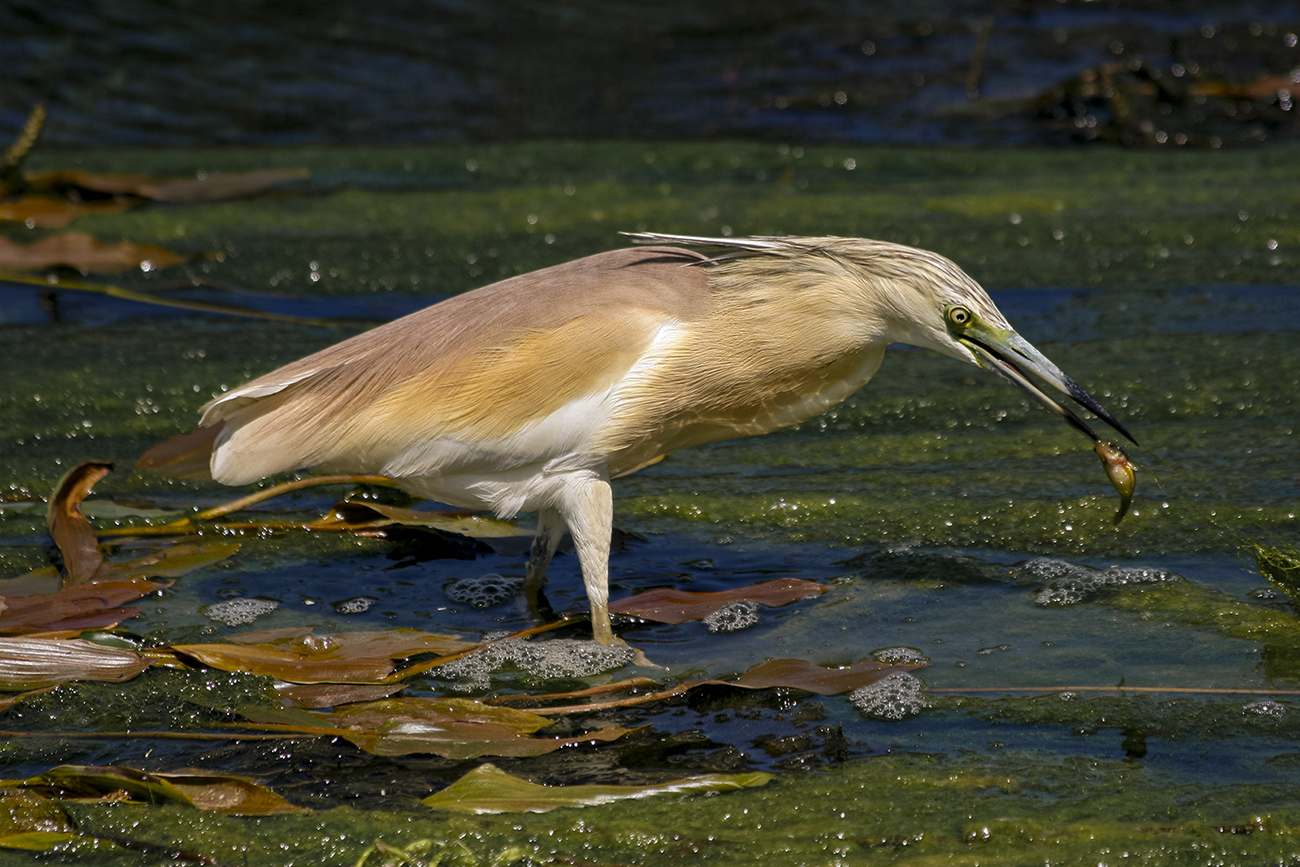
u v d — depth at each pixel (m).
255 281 12.61
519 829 5.21
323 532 8.09
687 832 5.18
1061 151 17.09
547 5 23.34
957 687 6.22
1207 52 20.47
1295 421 9.26
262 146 17.02
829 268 6.81
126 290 12.29
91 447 9.27
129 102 18.16
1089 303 11.81
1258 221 13.72
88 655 6.26
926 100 19.06
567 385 6.64
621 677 6.44
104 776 5.38
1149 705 5.98
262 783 5.58
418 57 20.56
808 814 5.26
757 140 17.67
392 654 6.36
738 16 23.03
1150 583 7.17
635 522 8.25
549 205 14.67
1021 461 8.95
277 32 21.25
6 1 20.64
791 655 6.59
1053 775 5.46
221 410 6.71
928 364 10.98
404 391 6.70
